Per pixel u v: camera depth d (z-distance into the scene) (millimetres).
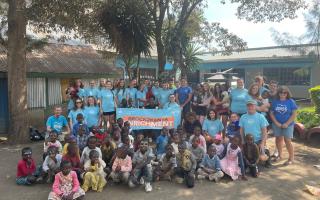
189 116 9133
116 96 11008
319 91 12016
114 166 6969
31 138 11320
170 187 6910
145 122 9945
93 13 13711
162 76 14555
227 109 10094
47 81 14195
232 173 7320
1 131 12609
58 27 13312
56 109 9164
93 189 6652
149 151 7086
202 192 6633
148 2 15156
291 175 7629
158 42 15578
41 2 10789
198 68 27438
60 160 7133
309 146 10359
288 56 23422
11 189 6777
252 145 7582
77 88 11453
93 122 9500
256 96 8875
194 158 7227
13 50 10656
